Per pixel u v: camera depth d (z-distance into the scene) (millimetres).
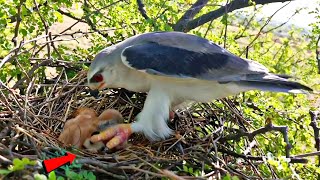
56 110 608
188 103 612
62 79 663
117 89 653
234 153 560
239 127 622
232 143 622
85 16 788
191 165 528
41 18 703
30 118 562
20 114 549
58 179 416
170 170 514
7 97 584
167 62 563
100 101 647
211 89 581
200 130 606
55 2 767
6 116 545
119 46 597
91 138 562
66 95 625
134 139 602
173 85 577
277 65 1058
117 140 559
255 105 729
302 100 831
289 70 1022
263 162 557
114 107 642
